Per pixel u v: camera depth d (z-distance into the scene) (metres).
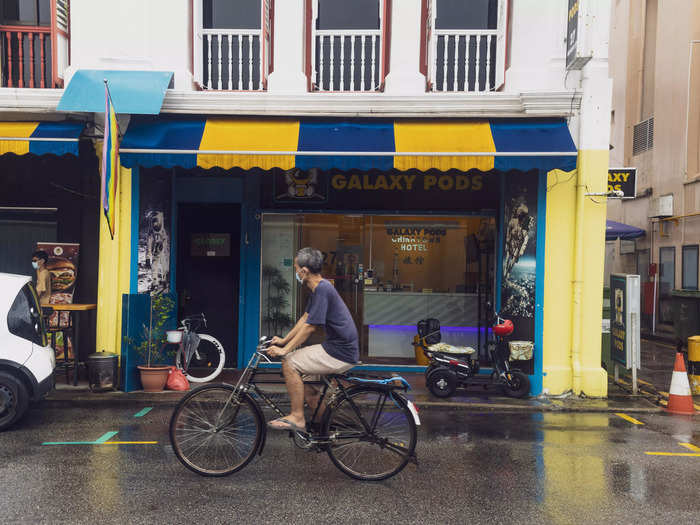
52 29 8.12
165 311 8.27
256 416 4.62
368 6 8.73
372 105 7.88
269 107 7.93
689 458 5.33
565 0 7.92
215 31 8.45
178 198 9.35
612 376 9.61
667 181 15.85
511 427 6.42
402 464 4.54
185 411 4.64
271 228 9.38
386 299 9.34
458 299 9.26
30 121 7.93
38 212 8.85
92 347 8.71
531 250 7.93
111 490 4.27
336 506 4.07
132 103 7.29
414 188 9.15
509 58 8.08
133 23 8.09
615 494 4.39
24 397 5.87
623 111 18.75
